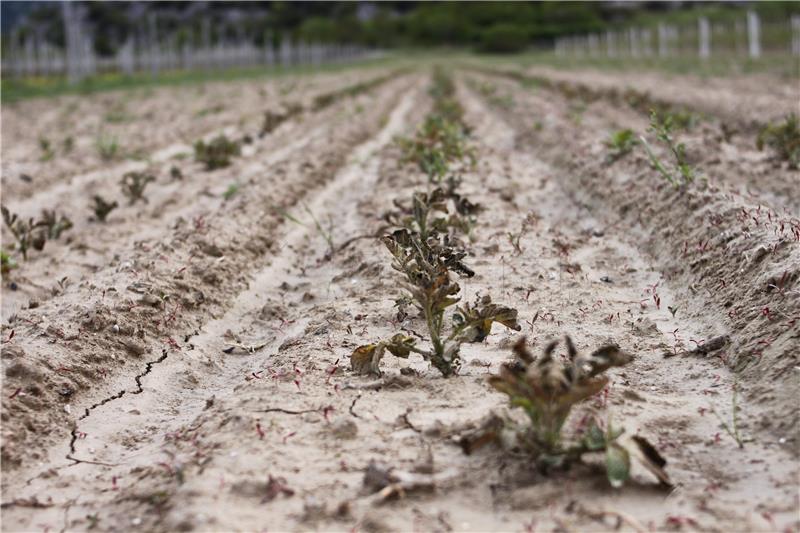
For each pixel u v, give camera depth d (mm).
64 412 6238
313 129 25297
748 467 4871
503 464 4848
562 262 9445
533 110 25641
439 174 13617
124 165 19016
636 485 4633
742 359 6273
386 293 8469
